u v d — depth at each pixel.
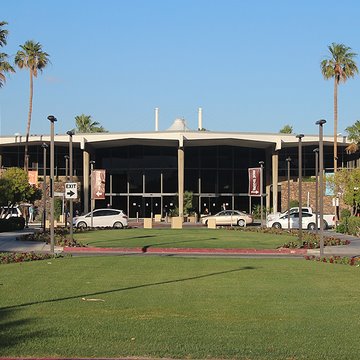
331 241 32.50
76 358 8.28
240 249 28.34
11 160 70.56
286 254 27.64
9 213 52.34
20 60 65.75
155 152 69.44
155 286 15.31
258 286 15.46
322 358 8.37
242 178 69.81
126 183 69.56
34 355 8.40
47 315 11.31
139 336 9.59
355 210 54.69
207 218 54.72
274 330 10.17
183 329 10.17
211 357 8.39
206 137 63.72
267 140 64.38
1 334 9.64
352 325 10.64
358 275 18.08
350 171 52.72
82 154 71.50
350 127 62.47
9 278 16.66
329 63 60.69
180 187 64.56
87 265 20.25
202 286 15.38
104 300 13.05
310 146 68.88
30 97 65.81
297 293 14.34
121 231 42.00
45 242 31.80
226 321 10.91
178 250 28.25
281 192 69.06
